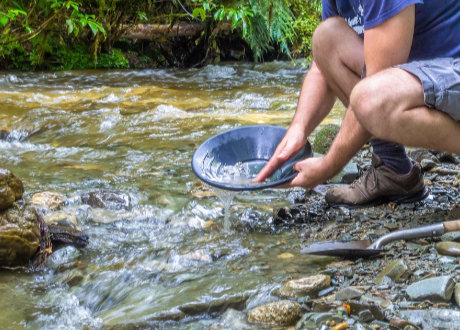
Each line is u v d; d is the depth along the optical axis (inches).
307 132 98.7
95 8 345.4
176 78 332.8
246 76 341.7
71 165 144.4
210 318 75.1
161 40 378.0
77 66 359.3
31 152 159.8
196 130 182.5
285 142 95.7
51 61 354.0
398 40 81.4
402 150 106.4
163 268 87.6
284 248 94.1
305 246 94.4
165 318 74.0
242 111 219.5
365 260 87.1
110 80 317.7
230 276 84.4
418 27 86.3
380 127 80.7
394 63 83.0
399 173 107.7
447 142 81.7
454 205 108.5
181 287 81.7
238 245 95.4
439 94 78.4
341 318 70.6
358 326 67.8
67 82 306.3
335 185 122.6
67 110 215.0
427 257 85.4
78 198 116.2
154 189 123.6
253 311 73.2
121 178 131.9
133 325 72.9
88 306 79.5
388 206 109.4
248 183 93.0
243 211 109.4
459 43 85.7
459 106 78.9
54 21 273.4
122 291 81.7
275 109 225.3
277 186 90.7
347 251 87.6
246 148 101.2
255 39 379.9
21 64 346.6
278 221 105.3
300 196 117.3
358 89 81.0
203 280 83.4
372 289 77.2
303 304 74.7
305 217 106.7
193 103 229.6
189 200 116.5
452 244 86.5
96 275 85.6
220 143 99.3
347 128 85.8
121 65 374.0
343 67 98.7
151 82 313.3
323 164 88.4
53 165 144.7
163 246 95.4
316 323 70.2
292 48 394.9
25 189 123.0
